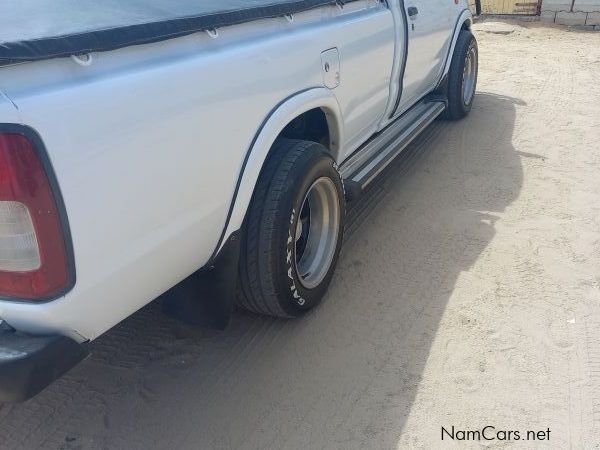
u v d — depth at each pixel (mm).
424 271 3805
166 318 3406
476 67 6660
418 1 4613
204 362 3078
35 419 2764
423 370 2994
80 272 1903
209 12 2488
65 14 2186
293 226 2936
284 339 3221
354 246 4098
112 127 1924
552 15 12320
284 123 2820
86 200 1872
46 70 1815
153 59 2152
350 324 3326
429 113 5371
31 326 1926
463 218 4457
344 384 2918
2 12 2172
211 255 2656
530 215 4504
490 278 3723
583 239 4160
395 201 4746
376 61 3861
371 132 4328
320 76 3154
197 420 2736
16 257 1807
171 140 2156
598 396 2826
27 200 1734
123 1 2434
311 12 3199
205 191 2400
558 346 3145
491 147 5859
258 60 2619
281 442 2611
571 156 5637
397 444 2590
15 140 1683
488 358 3064
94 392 2904
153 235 2184
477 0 10164
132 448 2604
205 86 2297
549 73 8703
